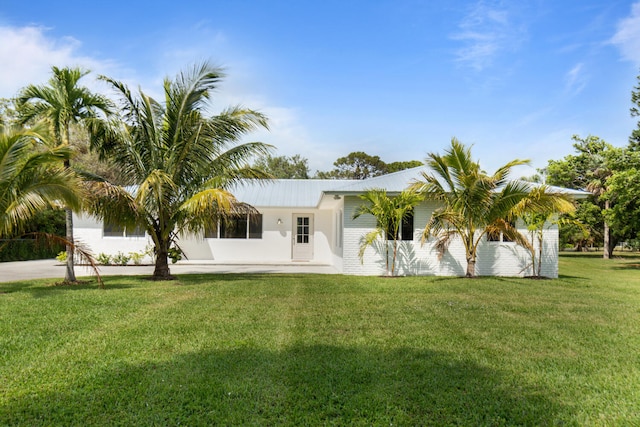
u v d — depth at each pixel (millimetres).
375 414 3420
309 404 3584
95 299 8477
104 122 11391
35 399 3652
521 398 3758
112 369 4363
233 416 3363
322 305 8039
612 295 9703
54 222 23297
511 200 12438
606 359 4863
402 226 14719
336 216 18094
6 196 8945
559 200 12000
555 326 6438
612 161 22516
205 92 12359
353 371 4367
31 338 5504
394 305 8102
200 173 12695
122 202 11250
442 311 7535
